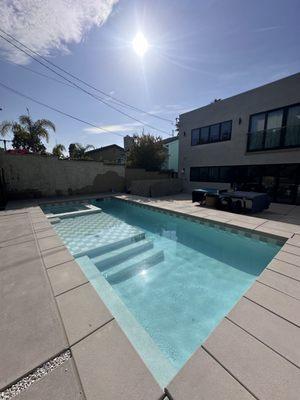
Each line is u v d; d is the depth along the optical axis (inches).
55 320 83.2
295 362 64.9
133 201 418.6
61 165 486.3
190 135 576.1
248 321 84.2
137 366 62.6
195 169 574.2
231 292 150.2
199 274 175.5
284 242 192.9
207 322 120.9
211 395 54.6
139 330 93.8
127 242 233.3
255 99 421.7
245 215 291.0
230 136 478.6
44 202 395.9
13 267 130.1
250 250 221.0
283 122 384.2
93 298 98.0
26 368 62.2
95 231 261.9
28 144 584.4
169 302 139.6
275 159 398.6
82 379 58.6
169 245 239.1
